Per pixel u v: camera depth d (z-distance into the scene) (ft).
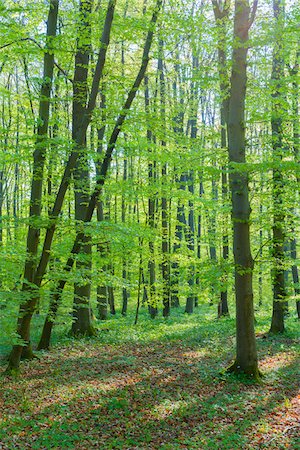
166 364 41.29
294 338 52.90
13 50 35.29
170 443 24.30
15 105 73.31
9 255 33.35
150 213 73.31
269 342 51.03
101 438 24.73
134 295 86.28
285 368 39.29
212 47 39.78
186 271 54.90
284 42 35.76
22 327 36.58
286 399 30.63
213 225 72.69
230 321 67.62
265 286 97.25
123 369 39.45
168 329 62.39
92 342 51.85
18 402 30.19
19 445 23.26
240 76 36.81
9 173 79.87
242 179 36.70
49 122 38.93
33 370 38.75
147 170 66.54
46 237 34.45
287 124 50.55
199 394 32.53
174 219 76.84
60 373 37.83
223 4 40.01
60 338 53.52
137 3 59.82
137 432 25.64
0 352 45.14
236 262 36.94
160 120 40.88
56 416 27.76
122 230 35.96
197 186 99.09
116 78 43.21
